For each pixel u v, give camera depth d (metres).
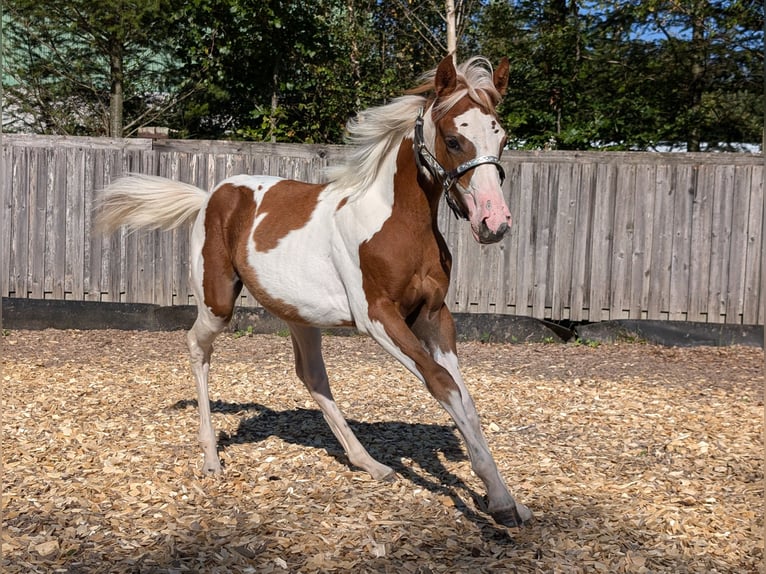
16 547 3.11
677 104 13.91
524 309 9.05
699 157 8.73
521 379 6.87
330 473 4.19
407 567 2.99
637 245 8.89
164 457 4.41
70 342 8.23
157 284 9.05
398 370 7.16
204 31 13.00
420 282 3.59
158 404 5.72
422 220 3.55
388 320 3.52
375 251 3.54
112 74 12.70
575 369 7.40
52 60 13.07
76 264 8.98
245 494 3.84
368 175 3.72
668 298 8.90
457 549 3.18
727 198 8.74
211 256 4.34
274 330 8.99
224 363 7.36
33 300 8.87
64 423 5.07
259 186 4.35
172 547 3.11
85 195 8.92
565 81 13.27
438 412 5.69
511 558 3.06
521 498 3.79
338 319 3.85
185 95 13.35
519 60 13.60
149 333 8.83
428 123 3.45
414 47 16.44
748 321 8.84
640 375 7.14
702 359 7.97
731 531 3.44
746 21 12.73
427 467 4.35
